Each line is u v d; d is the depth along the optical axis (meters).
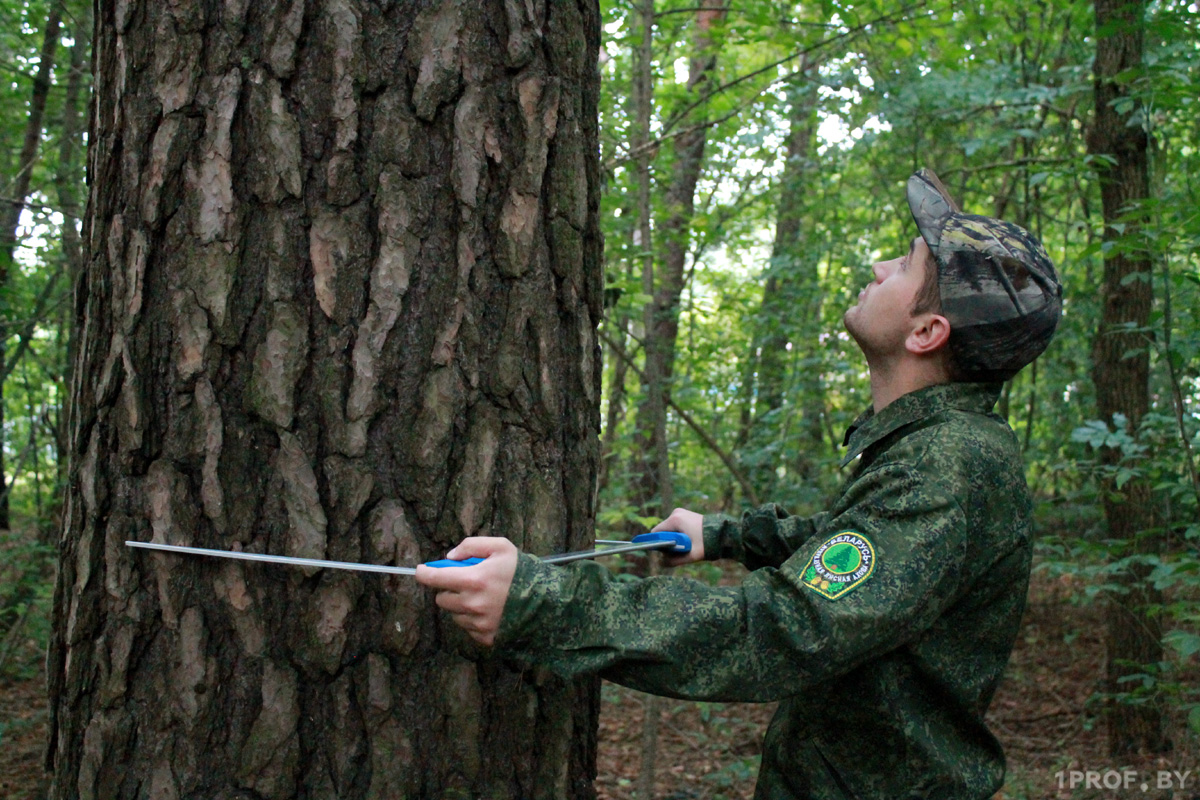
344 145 1.26
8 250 4.09
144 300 1.26
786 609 1.15
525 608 1.11
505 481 1.33
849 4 4.04
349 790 1.24
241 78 1.25
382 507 1.26
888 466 1.27
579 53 1.44
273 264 1.25
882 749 1.37
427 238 1.29
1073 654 5.64
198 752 1.23
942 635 1.33
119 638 1.25
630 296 4.34
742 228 7.29
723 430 7.40
